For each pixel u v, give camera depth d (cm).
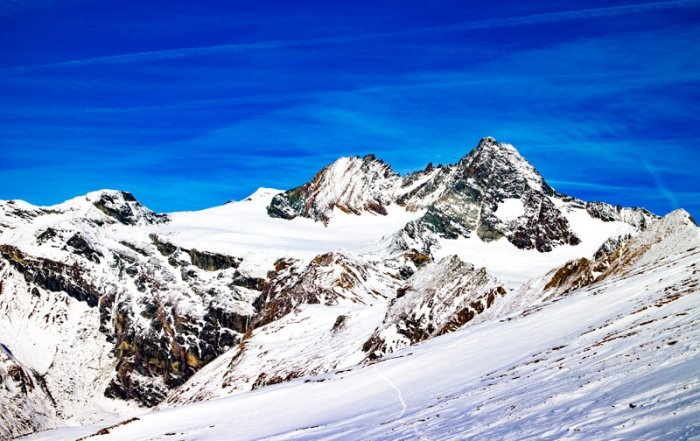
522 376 5769
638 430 3316
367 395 7919
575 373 4981
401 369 8819
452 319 14250
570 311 8200
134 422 9262
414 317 15300
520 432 3988
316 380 10169
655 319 5575
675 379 3831
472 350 8362
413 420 5697
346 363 15588
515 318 9569
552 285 12412
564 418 3944
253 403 9238
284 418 7944
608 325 6269
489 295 14350
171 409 9962
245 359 19538
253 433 7500
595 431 3509
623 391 4016
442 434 4738
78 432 10188
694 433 3044
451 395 6347
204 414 9106
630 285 7900
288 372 16812
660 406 3519
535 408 4441
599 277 11400
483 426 4519
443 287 15588
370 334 16738
